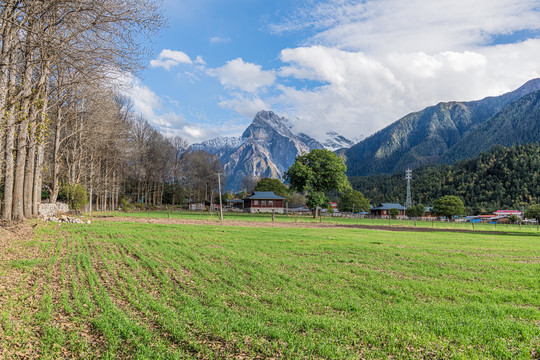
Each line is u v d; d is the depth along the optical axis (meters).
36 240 18.80
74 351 6.13
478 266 16.25
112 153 63.44
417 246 24.69
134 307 8.62
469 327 7.59
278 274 13.05
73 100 36.00
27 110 23.75
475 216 115.00
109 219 41.88
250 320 7.73
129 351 6.19
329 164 79.25
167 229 30.83
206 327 7.30
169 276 12.34
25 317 7.50
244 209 122.62
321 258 17.45
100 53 13.68
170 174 110.06
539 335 7.17
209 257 16.39
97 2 12.78
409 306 9.41
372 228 49.69
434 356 6.22
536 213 86.69
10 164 22.67
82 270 12.48
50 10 13.66
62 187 47.91
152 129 96.00
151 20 13.73
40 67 20.64
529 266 16.41
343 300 9.88
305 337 6.85
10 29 14.45
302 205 150.00
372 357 6.08
